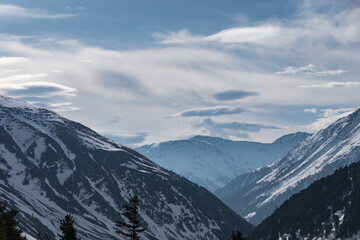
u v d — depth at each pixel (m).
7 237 84.88
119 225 75.19
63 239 80.69
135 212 75.62
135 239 75.12
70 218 82.31
